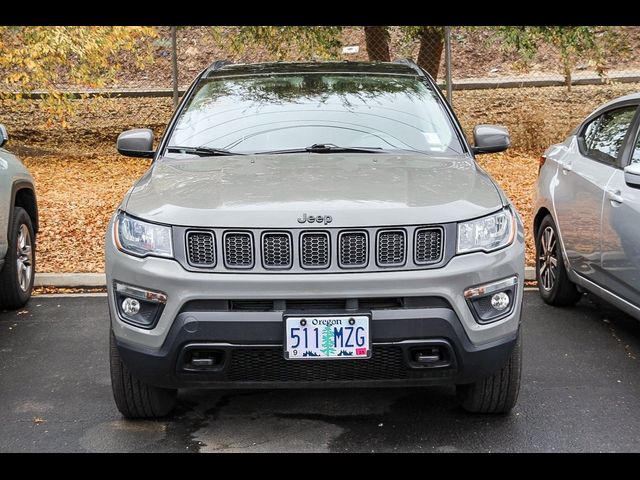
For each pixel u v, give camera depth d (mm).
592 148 5977
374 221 3689
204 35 19078
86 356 5406
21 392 4777
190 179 4219
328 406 4492
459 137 4926
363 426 4223
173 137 4918
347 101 5129
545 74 19250
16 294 6406
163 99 17922
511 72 19469
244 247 3707
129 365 3848
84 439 4109
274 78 5441
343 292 3631
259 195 3906
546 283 6457
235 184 4082
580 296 6312
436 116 5066
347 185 4023
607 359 5230
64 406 4555
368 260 3686
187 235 3727
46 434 4180
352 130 4879
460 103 16859
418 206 3775
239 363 3713
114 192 11016
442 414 4371
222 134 4879
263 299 3650
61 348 5578
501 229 3869
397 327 3631
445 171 4320
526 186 10828
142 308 3811
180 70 19297
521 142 13547
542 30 11648
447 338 3672
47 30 11758
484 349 3750
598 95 17000
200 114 5078
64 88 17562
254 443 4035
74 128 16141
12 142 14875
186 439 4094
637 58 19359
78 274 7270
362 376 3748
